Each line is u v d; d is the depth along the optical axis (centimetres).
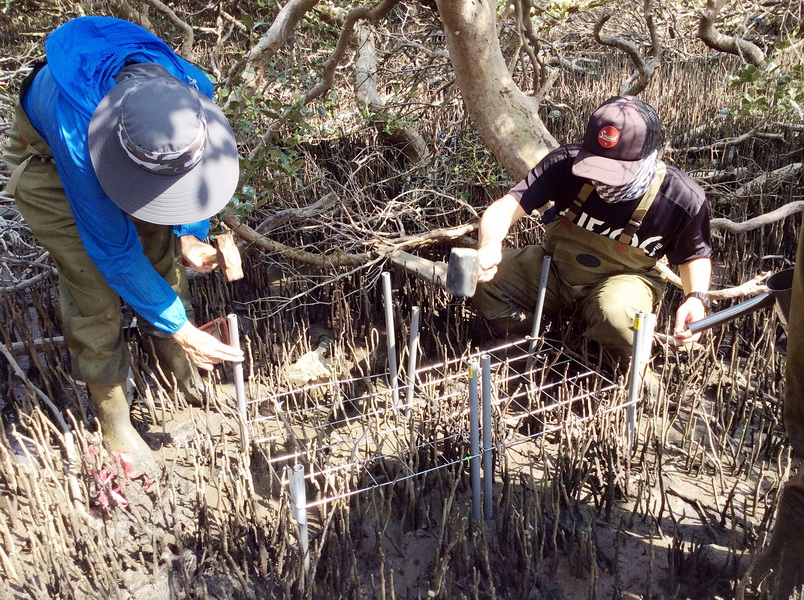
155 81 219
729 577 236
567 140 654
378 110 543
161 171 216
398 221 434
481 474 286
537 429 319
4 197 429
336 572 236
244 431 281
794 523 202
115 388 288
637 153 273
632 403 284
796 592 193
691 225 288
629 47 516
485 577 243
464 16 348
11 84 535
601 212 303
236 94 395
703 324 253
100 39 234
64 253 256
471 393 240
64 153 225
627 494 278
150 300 244
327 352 394
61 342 365
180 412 340
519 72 726
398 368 369
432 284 374
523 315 358
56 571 230
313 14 588
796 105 531
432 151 547
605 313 309
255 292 464
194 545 259
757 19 795
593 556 225
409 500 262
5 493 285
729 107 736
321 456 280
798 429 195
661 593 236
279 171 410
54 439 318
